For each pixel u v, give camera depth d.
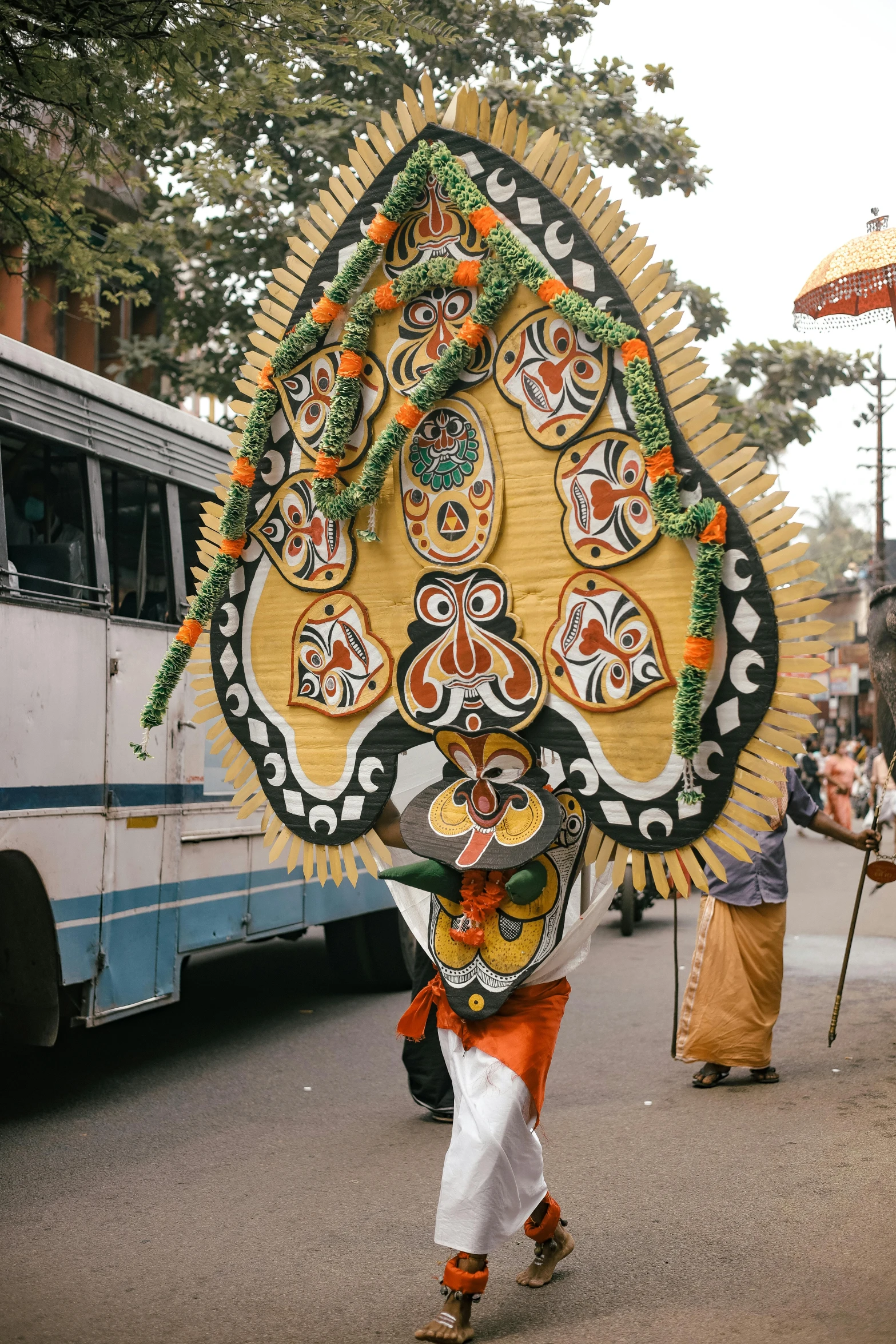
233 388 12.28
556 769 3.73
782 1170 4.51
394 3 5.46
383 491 3.84
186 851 6.41
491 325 3.63
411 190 3.76
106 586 5.87
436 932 3.57
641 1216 4.13
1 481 5.29
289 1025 7.58
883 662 5.86
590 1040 6.86
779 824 5.72
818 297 5.35
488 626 3.67
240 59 5.70
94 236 11.09
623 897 10.91
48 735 5.38
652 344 3.39
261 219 11.34
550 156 3.57
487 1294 3.57
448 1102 5.40
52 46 5.35
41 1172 4.80
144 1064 6.62
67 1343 3.29
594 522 3.50
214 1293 3.62
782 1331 3.25
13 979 5.50
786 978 8.31
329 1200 4.41
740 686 3.30
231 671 4.15
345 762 3.95
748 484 3.29
